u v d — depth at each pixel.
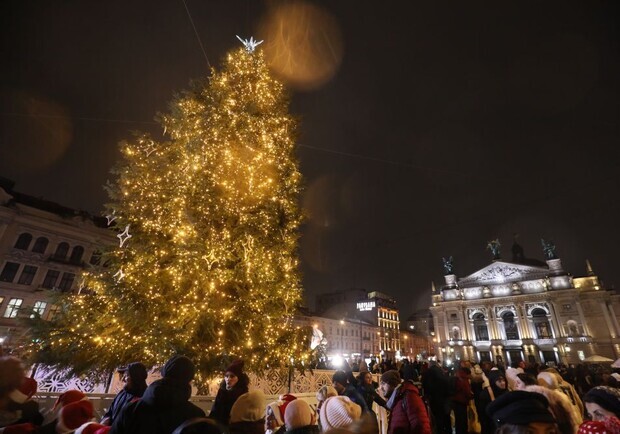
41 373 7.95
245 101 12.45
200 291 9.32
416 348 99.62
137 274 8.89
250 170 10.85
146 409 2.78
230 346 8.95
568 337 65.06
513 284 74.62
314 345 10.62
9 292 27.19
